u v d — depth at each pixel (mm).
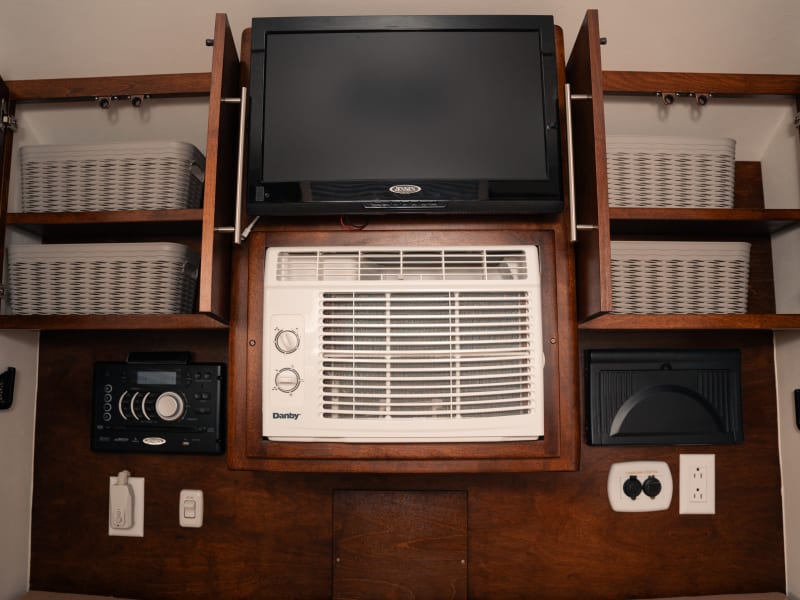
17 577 1506
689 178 1373
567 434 1249
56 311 1351
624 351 1509
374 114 1266
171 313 1342
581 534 1523
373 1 1412
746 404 1555
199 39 1458
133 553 1544
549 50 1285
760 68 1519
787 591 1513
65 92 1424
